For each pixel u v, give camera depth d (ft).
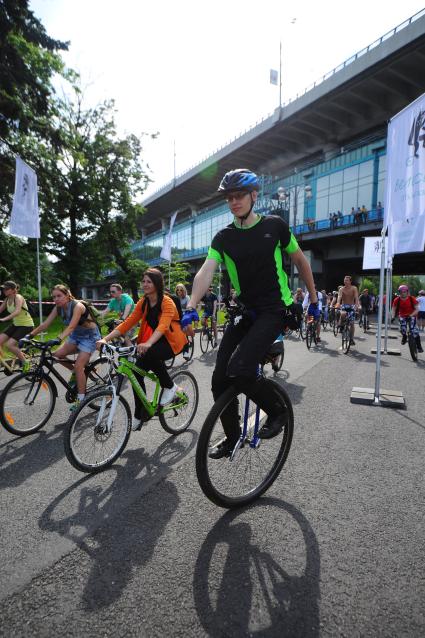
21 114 51.96
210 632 5.41
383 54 117.80
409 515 8.34
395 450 11.85
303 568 6.66
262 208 139.64
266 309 8.16
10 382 13.10
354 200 112.47
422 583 6.35
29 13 50.42
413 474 10.30
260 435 8.87
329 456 11.39
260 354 7.64
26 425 13.53
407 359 29.19
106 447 10.83
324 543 7.34
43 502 8.95
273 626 5.51
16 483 9.89
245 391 8.43
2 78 48.73
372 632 5.42
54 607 5.86
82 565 6.78
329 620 5.61
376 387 16.74
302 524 7.98
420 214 15.55
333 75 134.72
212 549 7.17
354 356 30.30
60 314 15.10
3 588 6.25
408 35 110.63
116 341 25.17
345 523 8.02
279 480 9.93
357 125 150.71
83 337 14.88
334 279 138.72
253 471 9.14
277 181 140.05
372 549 7.18
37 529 7.87
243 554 7.02
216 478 8.69
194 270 200.03
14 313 22.33
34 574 6.56
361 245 118.52
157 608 5.83
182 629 5.46
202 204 263.49
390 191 16.94
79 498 9.11
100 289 275.39
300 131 164.45
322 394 18.33
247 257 8.06
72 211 82.23
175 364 26.68
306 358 29.07
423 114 15.37
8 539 7.55
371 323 70.49
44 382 14.03
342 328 32.45
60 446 12.36
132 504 8.82
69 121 73.05
